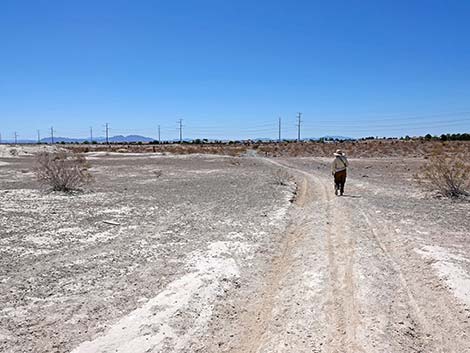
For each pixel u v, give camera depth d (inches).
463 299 265.1
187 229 482.6
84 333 230.8
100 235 453.4
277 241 430.6
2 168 1470.2
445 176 732.0
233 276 321.4
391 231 444.5
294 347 214.2
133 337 225.0
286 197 735.1
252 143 4800.7
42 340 223.0
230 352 215.3
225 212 589.9
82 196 755.4
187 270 333.1
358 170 1379.2
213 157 2164.1
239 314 259.0
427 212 562.3
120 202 683.4
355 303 260.4
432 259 339.0
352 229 454.3
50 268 339.6
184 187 904.3
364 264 331.6
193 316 251.4
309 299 270.1
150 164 1760.6
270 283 311.9
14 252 384.2
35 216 556.1
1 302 270.7
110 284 303.9
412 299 269.4
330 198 717.3
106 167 1577.3
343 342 216.8
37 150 2679.6
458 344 218.1
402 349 210.4
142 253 383.2
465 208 602.2
